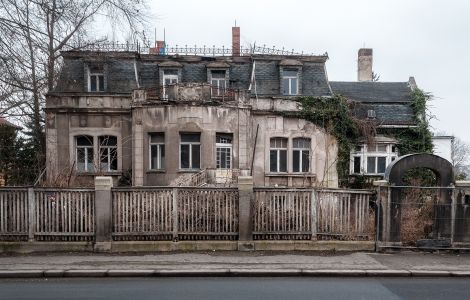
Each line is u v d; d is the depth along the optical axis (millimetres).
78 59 22781
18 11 11484
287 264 9297
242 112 20453
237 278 8586
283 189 10648
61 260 9516
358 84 26750
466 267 9227
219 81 23562
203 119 19703
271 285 8047
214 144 19891
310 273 8766
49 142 21672
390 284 8203
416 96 24109
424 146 23609
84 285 8008
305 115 22234
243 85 23344
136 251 10320
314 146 22406
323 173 22359
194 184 18422
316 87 23203
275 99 22234
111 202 10391
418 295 7449
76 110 21656
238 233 10562
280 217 10664
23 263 9242
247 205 10531
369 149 23703
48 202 10328
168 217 10516
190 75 23422
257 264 9258
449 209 10664
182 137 20109
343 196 10797
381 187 10656
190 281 8312
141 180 20125
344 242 10672
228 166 20562
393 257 10086
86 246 10320
